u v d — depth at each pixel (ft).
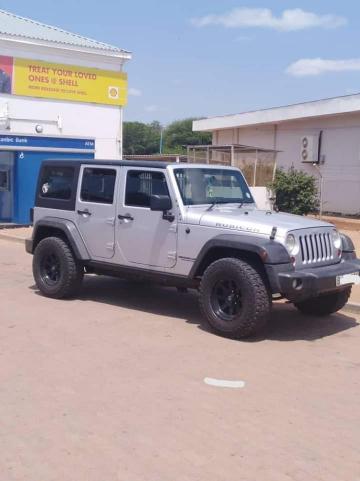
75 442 14.60
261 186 81.10
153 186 26.08
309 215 81.25
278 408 16.98
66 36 85.46
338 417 16.53
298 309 28.76
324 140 87.86
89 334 23.68
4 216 61.41
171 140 228.43
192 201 25.57
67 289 29.14
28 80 78.48
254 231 23.18
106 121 85.92
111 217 27.40
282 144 95.86
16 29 81.56
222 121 103.09
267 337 23.98
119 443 14.57
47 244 29.53
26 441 14.61
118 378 18.90
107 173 27.84
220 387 18.40
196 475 13.19
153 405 16.88
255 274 22.61
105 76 84.94
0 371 19.31
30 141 59.72
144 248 26.30
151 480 12.94
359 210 82.74
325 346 23.07
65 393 17.60
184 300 30.32
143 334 23.88
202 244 24.25
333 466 13.80
